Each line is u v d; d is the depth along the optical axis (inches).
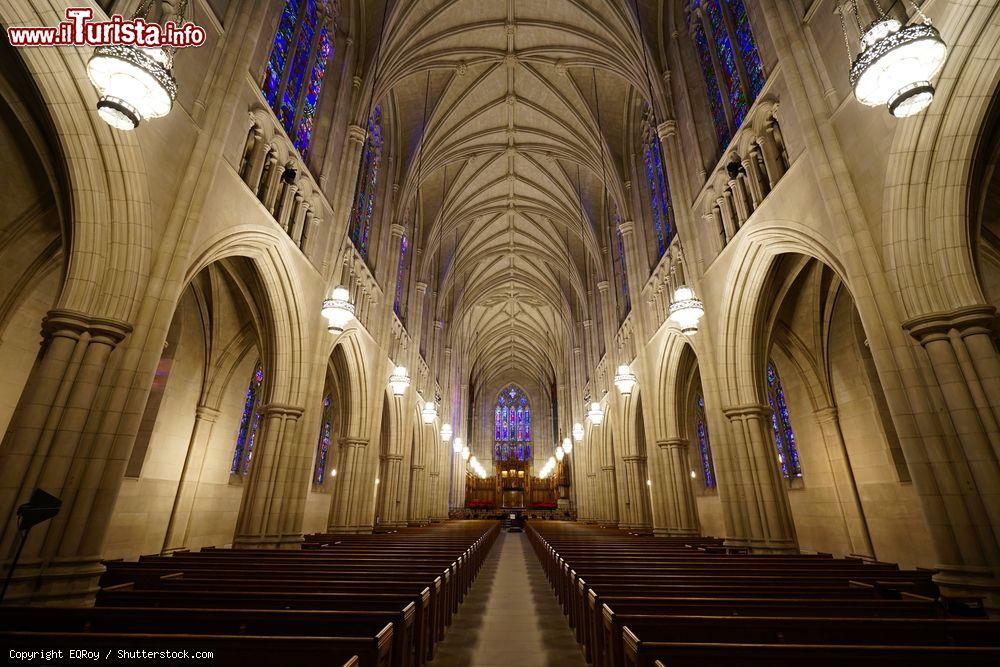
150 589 205.6
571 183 1026.1
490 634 275.4
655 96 627.2
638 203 789.2
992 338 232.8
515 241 1325.0
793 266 473.4
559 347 1747.0
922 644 138.3
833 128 311.0
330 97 560.1
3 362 356.5
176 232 288.2
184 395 542.0
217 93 328.8
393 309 802.8
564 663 224.1
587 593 215.9
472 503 1942.7
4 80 259.1
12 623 151.2
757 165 417.1
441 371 1354.6
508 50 777.6
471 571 445.4
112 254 256.5
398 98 822.5
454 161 962.1
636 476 838.5
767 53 395.2
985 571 208.2
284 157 435.2
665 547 435.8
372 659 114.2
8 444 222.2
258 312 483.5
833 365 546.3
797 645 108.9
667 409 661.3
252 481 431.8
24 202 325.7
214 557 320.2
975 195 251.1
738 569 276.4
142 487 479.8
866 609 171.8
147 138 272.7
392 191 832.3
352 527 632.4
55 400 233.1
